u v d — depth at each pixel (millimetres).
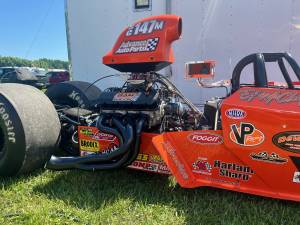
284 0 4238
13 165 3062
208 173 2734
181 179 2732
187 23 4809
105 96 3113
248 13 4445
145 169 3010
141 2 5074
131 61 2982
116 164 2881
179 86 4961
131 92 3018
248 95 2561
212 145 2693
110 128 2992
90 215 2479
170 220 2391
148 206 2609
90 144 3328
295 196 2430
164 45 2891
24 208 2592
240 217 2416
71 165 2998
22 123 2994
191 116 3223
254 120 2477
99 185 3059
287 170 2428
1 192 2904
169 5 4852
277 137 2406
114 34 5324
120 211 2551
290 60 2775
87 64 5598
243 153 2551
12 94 3109
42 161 3250
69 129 3684
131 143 2838
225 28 4598
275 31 4328
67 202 2711
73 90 4254
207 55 4750
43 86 16500
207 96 4820
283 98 2438
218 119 2877
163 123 3047
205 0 4660
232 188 2607
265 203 2619
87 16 5484
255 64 2760
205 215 2463
